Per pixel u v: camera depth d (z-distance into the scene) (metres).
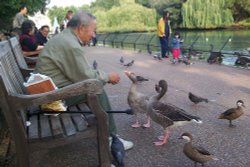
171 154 2.10
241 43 11.88
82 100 1.98
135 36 12.51
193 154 1.85
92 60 7.53
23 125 1.56
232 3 24.23
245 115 2.86
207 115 2.90
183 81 4.52
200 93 3.75
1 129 2.47
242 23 24.14
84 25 1.95
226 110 2.79
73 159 2.02
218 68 5.80
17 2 5.74
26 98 1.52
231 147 2.20
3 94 1.49
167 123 2.21
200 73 5.22
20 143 1.54
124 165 1.96
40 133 1.59
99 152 1.67
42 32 4.82
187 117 2.18
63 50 1.89
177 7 25.69
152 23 26.34
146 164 1.97
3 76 1.62
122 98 3.55
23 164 1.56
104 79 1.97
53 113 1.78
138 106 2.52
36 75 1.77
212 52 7.06
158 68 5.95
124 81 4.53
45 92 1.61
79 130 1.62
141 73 5.37
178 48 6.66
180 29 25.08
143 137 2.40
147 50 9.67
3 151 2.14
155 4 27.59
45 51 1.93
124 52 9.39
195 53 7.86
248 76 4.83
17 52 2.60
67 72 1.90
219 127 2.58
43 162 2.01
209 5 22.89
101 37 13.84
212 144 2.25
